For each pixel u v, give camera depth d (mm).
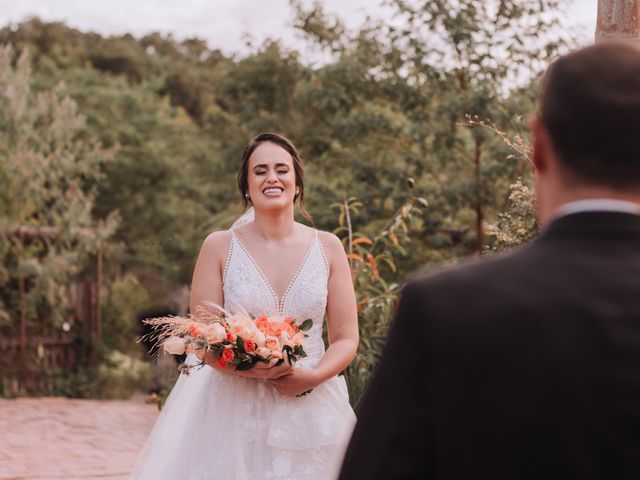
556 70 1189
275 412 3248
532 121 1228
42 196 12953
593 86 1138
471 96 10641
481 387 1092
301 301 3352
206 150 20891
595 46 1185
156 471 3359
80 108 20156
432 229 11141
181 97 31953
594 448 1053
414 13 10789
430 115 11461
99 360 13594
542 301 1105
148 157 20062
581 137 1139
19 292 12609
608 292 1101
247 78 13258
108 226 13398
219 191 16469
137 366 14523
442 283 1158
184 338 3131
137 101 21062
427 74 10883
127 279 18234
